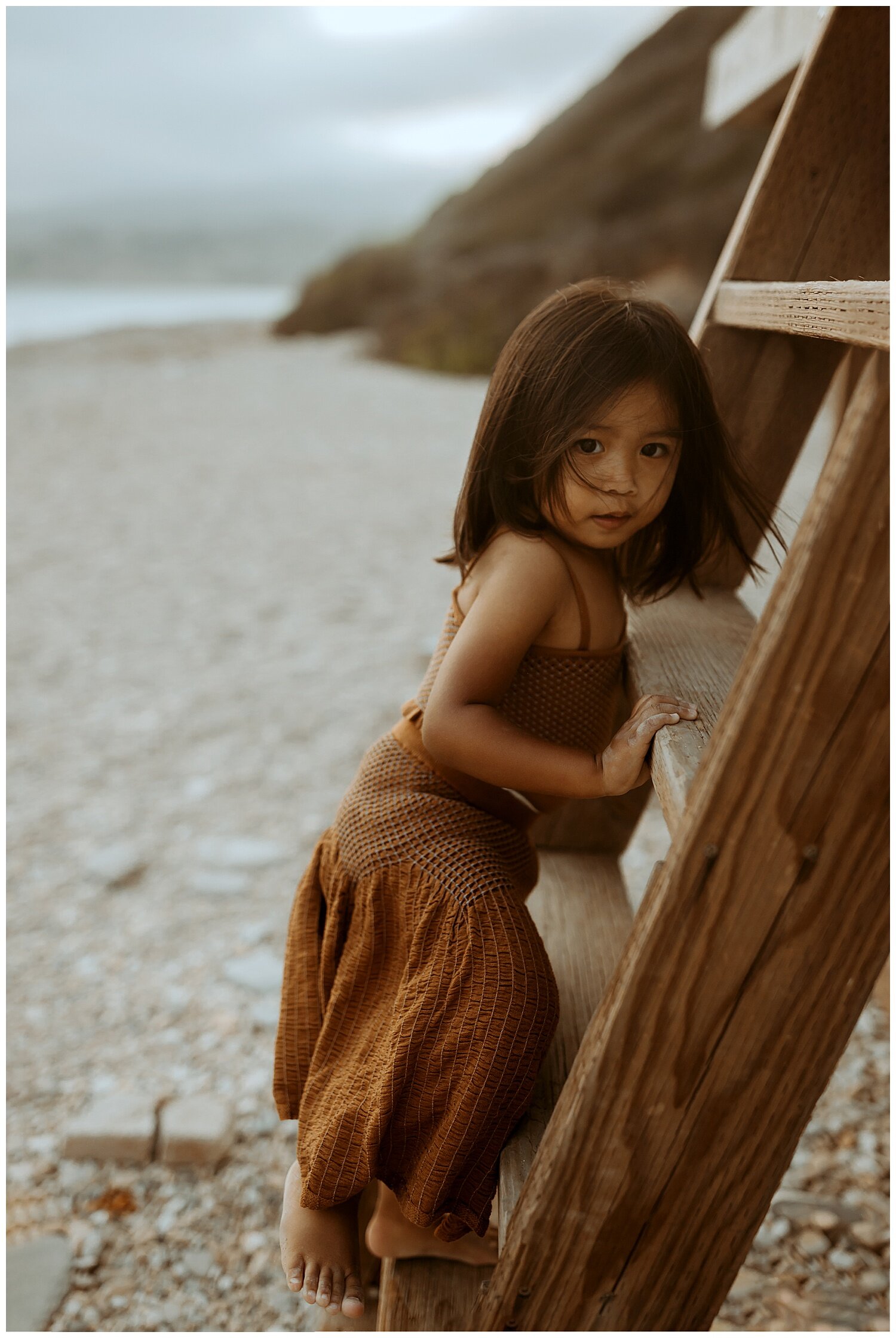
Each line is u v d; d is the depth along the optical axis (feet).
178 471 28.25
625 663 4.40
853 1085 7.00
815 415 5.00
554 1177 2.98
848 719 2.49
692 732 3.41
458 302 53.42
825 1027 2.79
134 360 52.39
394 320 55.88
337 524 22.74
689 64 82.02
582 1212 3.01
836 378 7.39
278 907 9.59
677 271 48.47
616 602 4.28
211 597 18.38
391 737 4.43
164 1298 5.84
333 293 67.82
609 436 3.72
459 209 86.43
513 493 3.93
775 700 2.50
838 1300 5.51
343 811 4.38
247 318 86.12
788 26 7.31
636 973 2.76
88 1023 8.14
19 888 9.98
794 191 4.69
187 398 39.96
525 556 3.92
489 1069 3.57
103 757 12.61
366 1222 5.33
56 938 9.21
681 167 65.51
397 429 33.27
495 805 4.29
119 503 25.12
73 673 15.29
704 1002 2.77
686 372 3.81
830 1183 6.26
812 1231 5.93
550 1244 3.07
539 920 5.08
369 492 25.54
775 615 2.48
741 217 4.87
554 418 3.72
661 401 3.73
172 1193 6.57
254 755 12.53
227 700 14.11
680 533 4.35
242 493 25.80
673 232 51.26
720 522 4.35
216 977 8.65
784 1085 2.85
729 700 2.60
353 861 4.19
